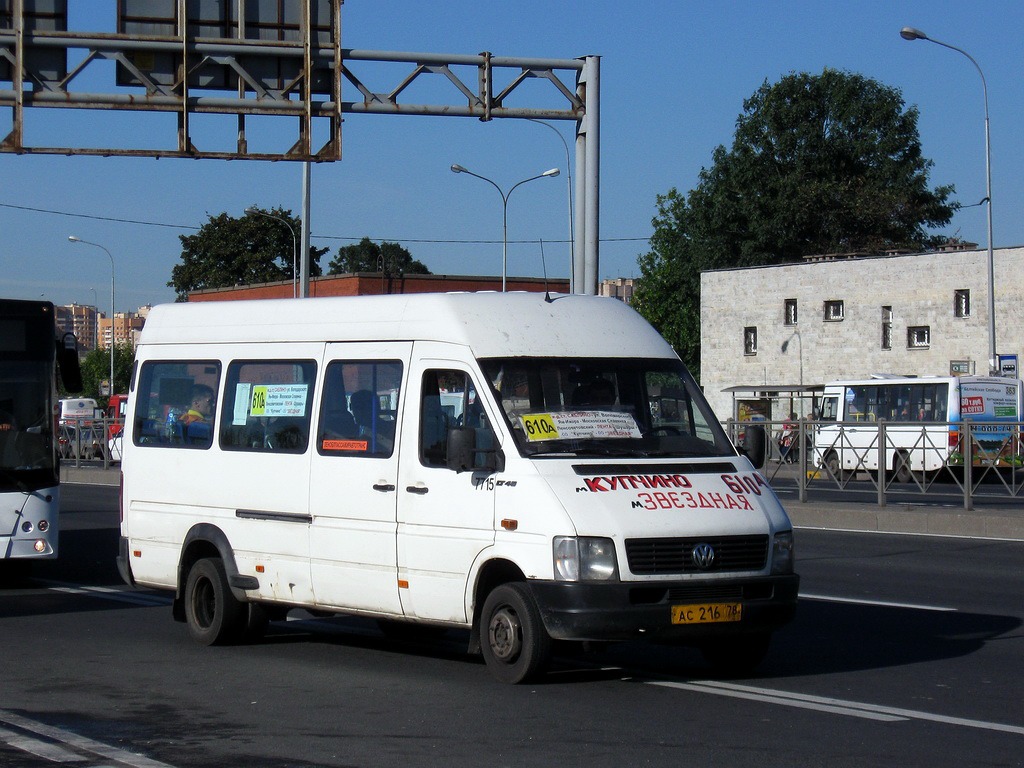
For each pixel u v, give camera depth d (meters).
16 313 15.18
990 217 43.38
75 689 9.38
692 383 10.12
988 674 9.74
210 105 19.27
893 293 55.78
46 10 18.73
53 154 18.81
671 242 84.06
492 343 9.65
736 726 7.95
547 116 20.77
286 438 10.87
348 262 118.44
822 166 74.50
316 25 19.56
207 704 8.78
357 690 9.23
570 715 8.28
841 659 10.40
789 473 25.34
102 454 40.72
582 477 8.97
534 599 8.84
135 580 12.28
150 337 12.50
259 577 10.95
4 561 16.48
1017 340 51.81
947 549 18.83
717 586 8.83
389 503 9.88
